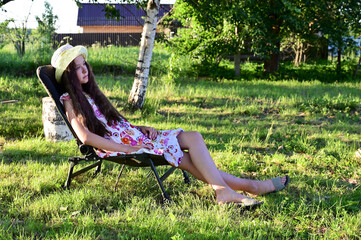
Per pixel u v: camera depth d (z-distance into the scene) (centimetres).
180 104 1087
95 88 409
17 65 1589
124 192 421
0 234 300
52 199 383
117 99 1123
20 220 347
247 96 1241
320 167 543
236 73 1783
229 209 370
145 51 937
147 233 316
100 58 1823
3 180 439
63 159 540
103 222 339
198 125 820
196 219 346
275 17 1697
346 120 909
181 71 1673
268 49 1681
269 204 387
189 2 1159
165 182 460
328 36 1800
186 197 409
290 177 485
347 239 321
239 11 1302
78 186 434
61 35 2548
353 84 1688
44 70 399
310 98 1177
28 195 405
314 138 718
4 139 655
